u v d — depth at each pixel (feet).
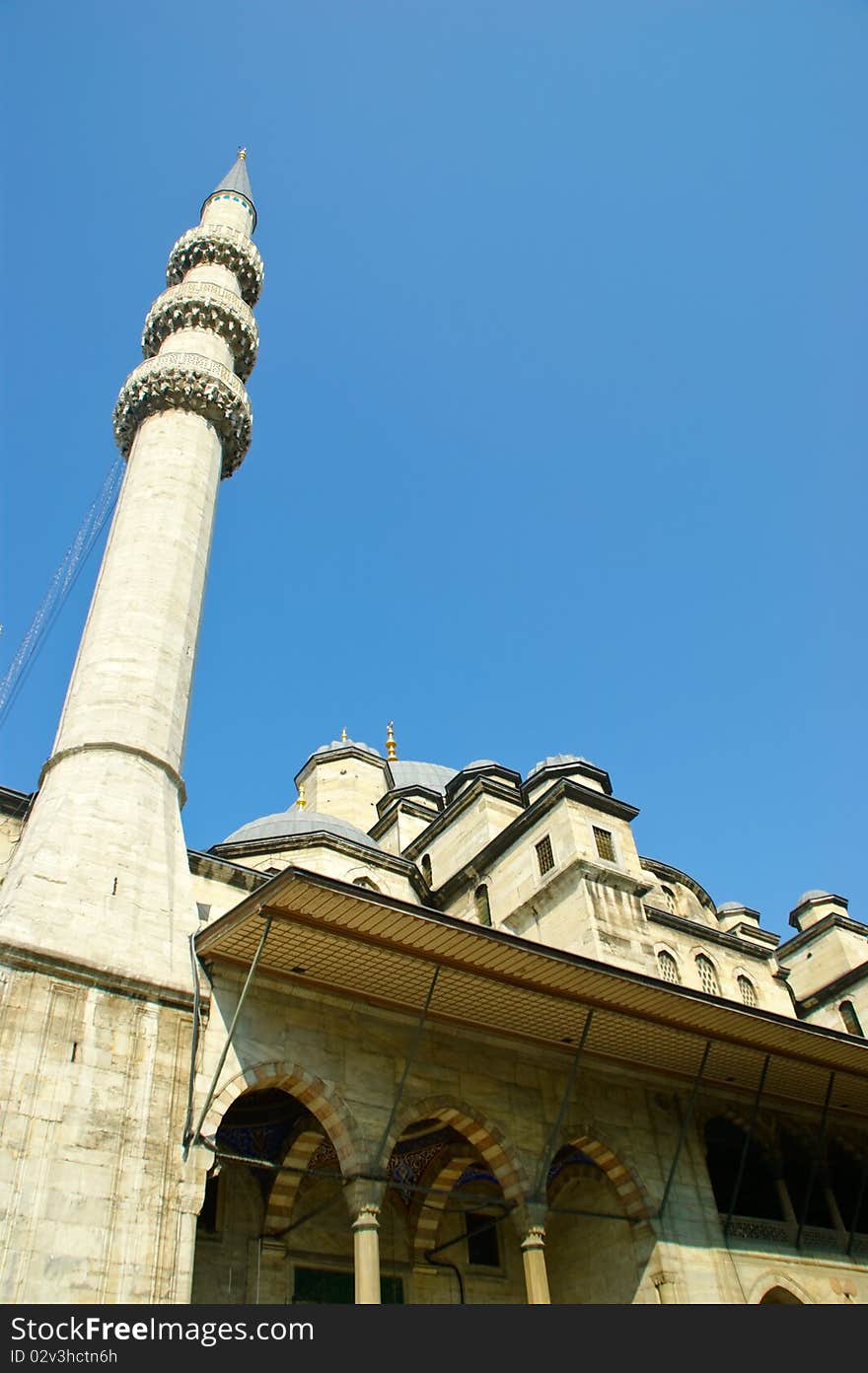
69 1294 49.32
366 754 170.30
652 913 124.67
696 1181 83.30
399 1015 71.82
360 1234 60.44
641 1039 78.48
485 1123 72.02
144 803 73.87
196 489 98.63
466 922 61.21
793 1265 84.84
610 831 108.58
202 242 127.24
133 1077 58.13
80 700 79.20
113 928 64.28
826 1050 81.66
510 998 70.64
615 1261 79.30
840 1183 103.76
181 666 85.35
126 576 88.22
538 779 132.57
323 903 58.49
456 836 129.39
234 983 65.62
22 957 58.18
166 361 105.81
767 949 137.69
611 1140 79.41
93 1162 53.93
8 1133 51.98
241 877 91.61
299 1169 64.18
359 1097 66.18
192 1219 55.62
